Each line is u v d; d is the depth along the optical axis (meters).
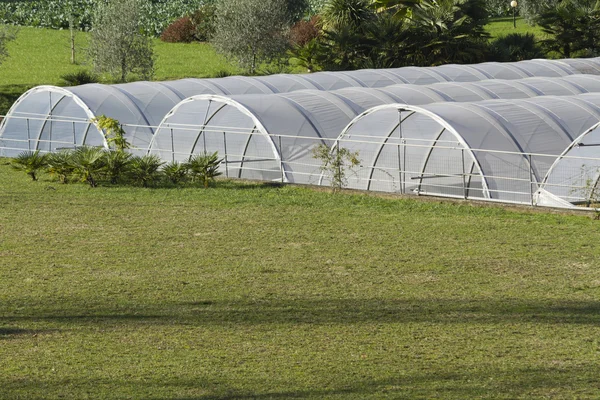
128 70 56.03
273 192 25.80
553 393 9.86
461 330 12.34
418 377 10.52
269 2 58.53
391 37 54.38
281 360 11.26
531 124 26.02
